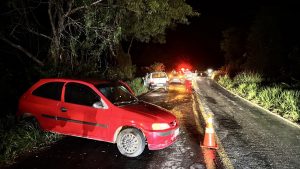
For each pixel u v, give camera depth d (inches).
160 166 239.1
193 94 808.3
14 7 460.8
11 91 397.1
